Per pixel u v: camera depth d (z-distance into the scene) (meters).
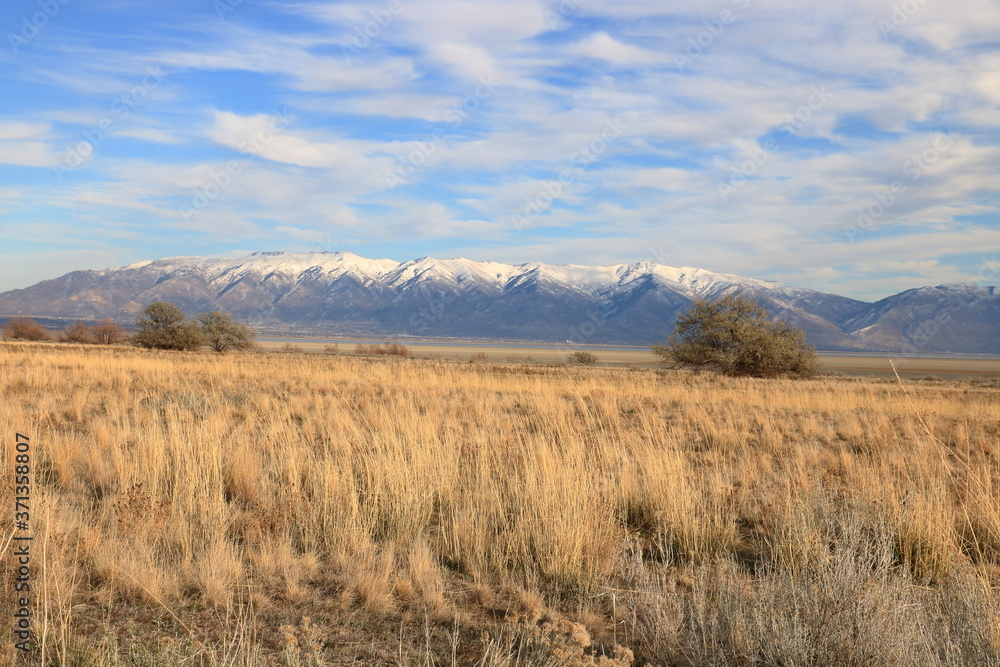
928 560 5.95
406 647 4.26
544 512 6.43
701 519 6.85
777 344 42.34
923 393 28.66
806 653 3.83
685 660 4.08
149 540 5.88
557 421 13.41
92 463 8.50
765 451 12.52
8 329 75.00
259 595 4.89
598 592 5.40
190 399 15.17
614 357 144.38
